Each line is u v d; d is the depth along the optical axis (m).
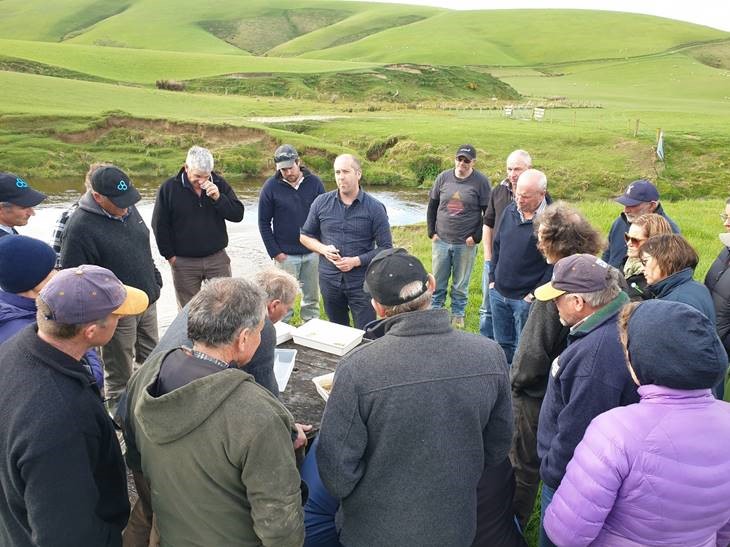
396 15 152.50
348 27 143.62
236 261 13.39
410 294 2.38
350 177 5.80
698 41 112.94
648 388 2.11
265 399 2.21
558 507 2.25
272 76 63.78
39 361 2.24
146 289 5.27
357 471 2.40
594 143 30.91
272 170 29.55
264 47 137.75
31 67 55.09
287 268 6.87
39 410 2.15
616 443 2.08
